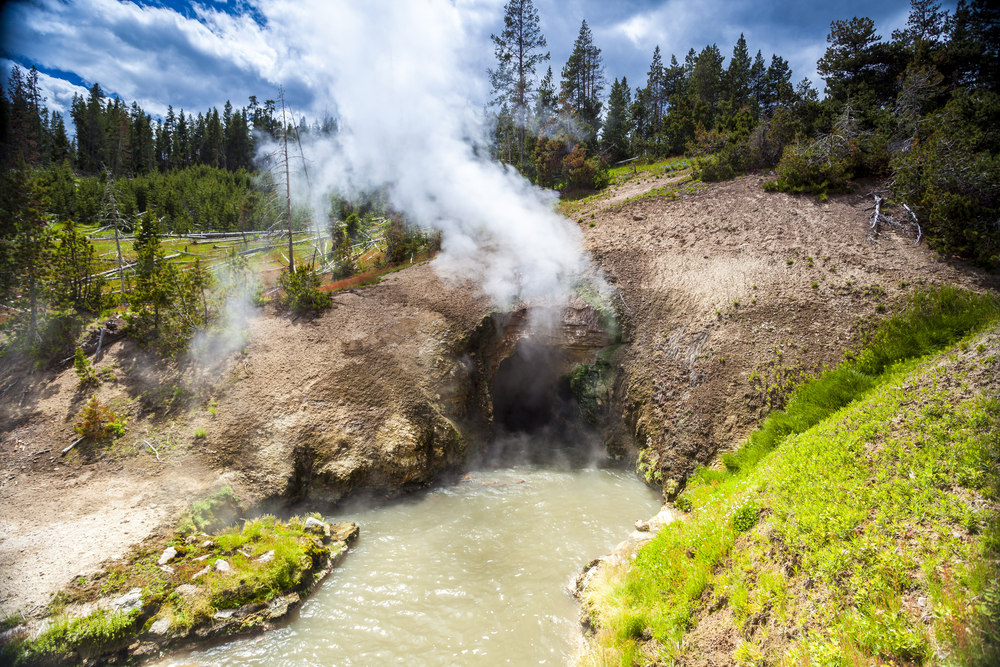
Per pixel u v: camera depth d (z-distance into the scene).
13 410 14.73
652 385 16.28
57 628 8.77
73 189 53.69
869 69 26.83
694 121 40.69
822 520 7.58
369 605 10.47
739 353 15.05
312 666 8.86
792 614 6.68
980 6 23.19
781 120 24.94
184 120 97.19
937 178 16.17
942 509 6.57
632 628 8.45
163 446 14.04
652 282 18.62
